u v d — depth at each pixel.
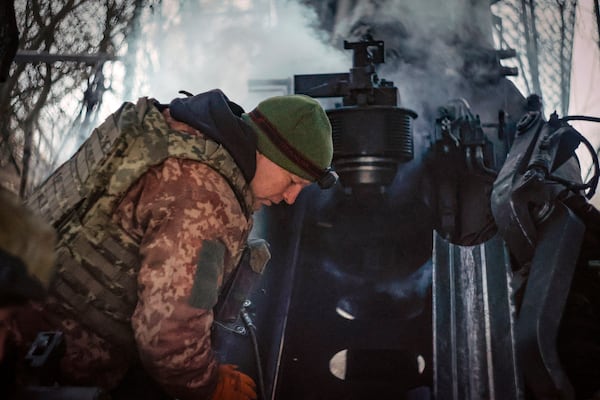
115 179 1.83
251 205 2.01
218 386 1.92
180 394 1.83
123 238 1.86
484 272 2.86
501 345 2.50
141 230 1.85
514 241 2.75
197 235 1.76
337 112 3.42
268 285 3.29
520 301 2.67
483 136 3.73
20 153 5.21
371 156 3.37
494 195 2.95
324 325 3.09
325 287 3.36
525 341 2.31
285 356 2.90
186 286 1.72
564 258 2.47
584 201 2.68
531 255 2.72
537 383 2.24
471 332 2.60
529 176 2.70
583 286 2.68
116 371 1.98
